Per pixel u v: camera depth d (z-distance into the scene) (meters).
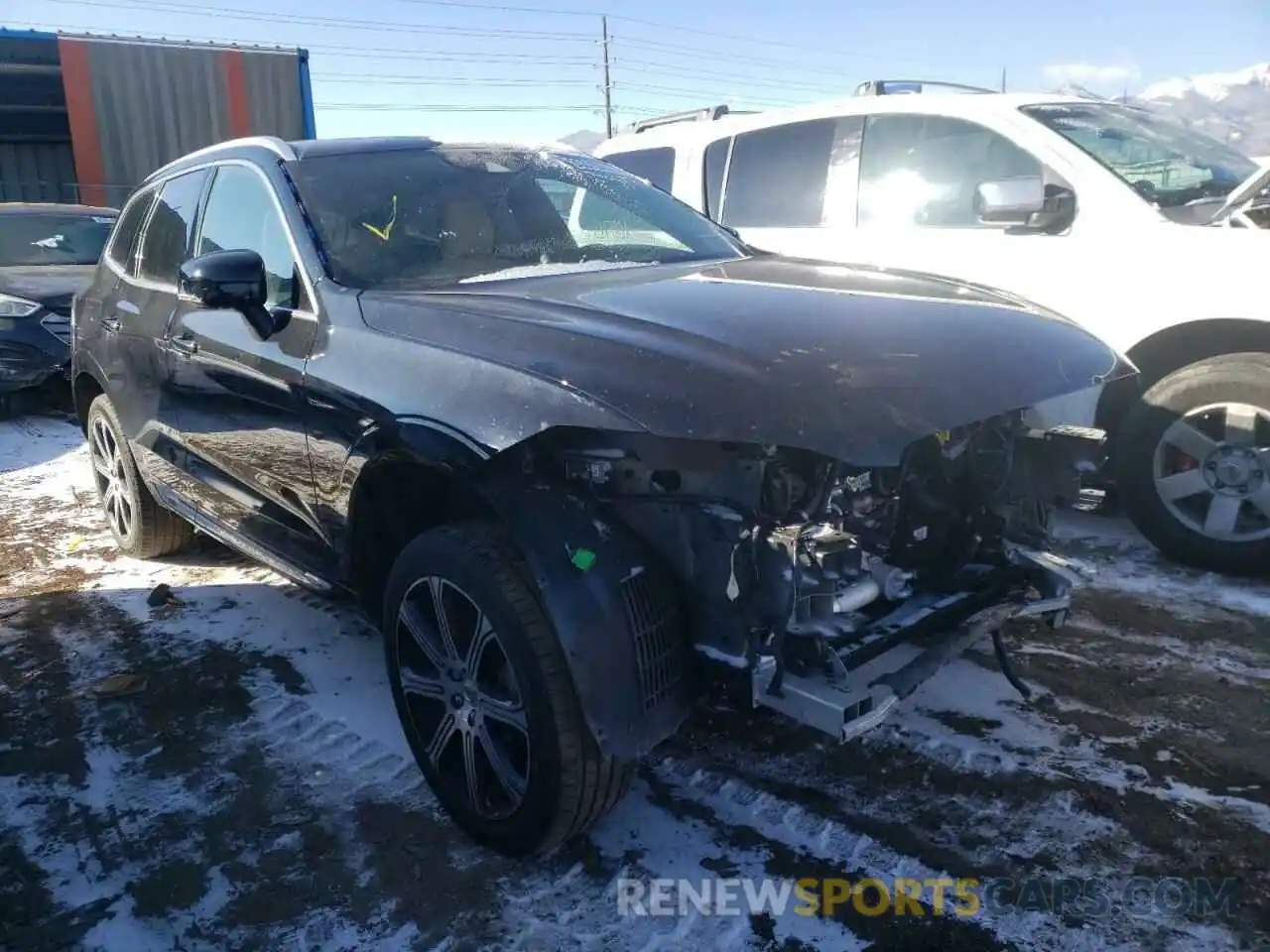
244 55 15.73
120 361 4.43
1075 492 3.01
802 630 2.22
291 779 3.03
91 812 2.91
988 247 4.66
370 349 2.81
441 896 2.51
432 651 2.66
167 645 3.97
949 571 2.90
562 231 3.65
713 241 3.93
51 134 15.99
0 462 7.07
